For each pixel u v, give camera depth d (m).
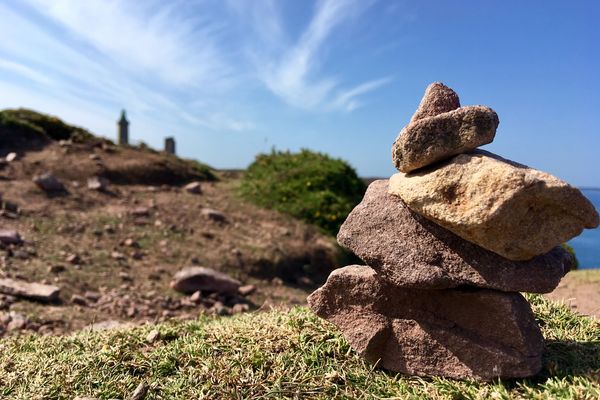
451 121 0.38
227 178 2.12
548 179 0.35
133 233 1.23
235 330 0.52
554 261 0.39
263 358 0.45
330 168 1.81
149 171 1.79
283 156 2.01
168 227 1.31
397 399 0.38
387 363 0.43
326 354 0.46
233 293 1.01
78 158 1.73
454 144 0.38
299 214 1.57
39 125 1.99
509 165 0.35
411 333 0.42
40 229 1.14
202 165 2.18
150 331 0.55
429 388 0.39
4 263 0.93
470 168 0.36
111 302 0.87
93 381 0.44
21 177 1.47
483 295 0.39
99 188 1.52
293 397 0.40
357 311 0.44
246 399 0.40
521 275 0.38
